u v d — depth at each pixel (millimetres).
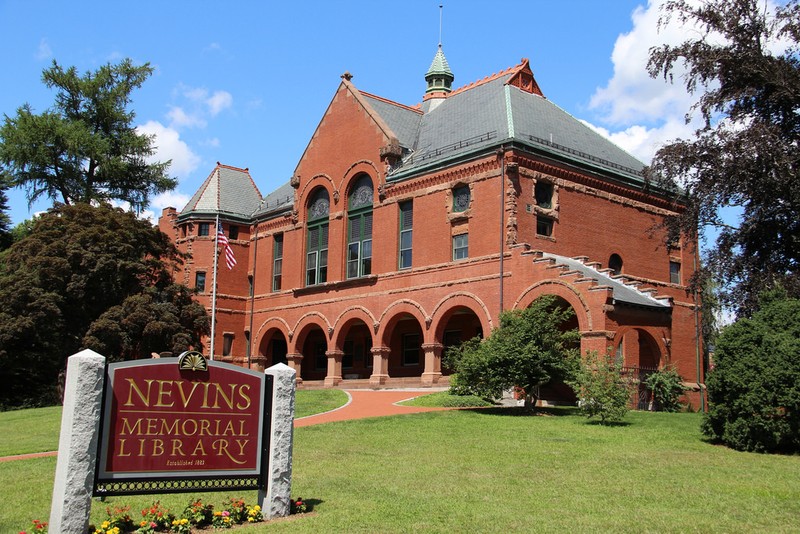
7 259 41469
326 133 46656
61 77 56969
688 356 34969
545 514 11469
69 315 40938
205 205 53719
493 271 34781
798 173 25641
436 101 49062
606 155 41406
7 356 41469
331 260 44938
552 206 36406
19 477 15109
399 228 40781
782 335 18297
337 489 13414
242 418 11453
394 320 40844
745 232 27562
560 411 26391
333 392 36062
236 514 11188
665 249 41844
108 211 41812
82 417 9922
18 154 53188
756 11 28000
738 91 27781
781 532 10500
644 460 16422
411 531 10445
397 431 20844
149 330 38406
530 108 40938
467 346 27797
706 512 11680
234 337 52344
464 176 37156
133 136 58250
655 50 29062
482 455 17047
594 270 34219
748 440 17875
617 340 29516
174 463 10750
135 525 10914
